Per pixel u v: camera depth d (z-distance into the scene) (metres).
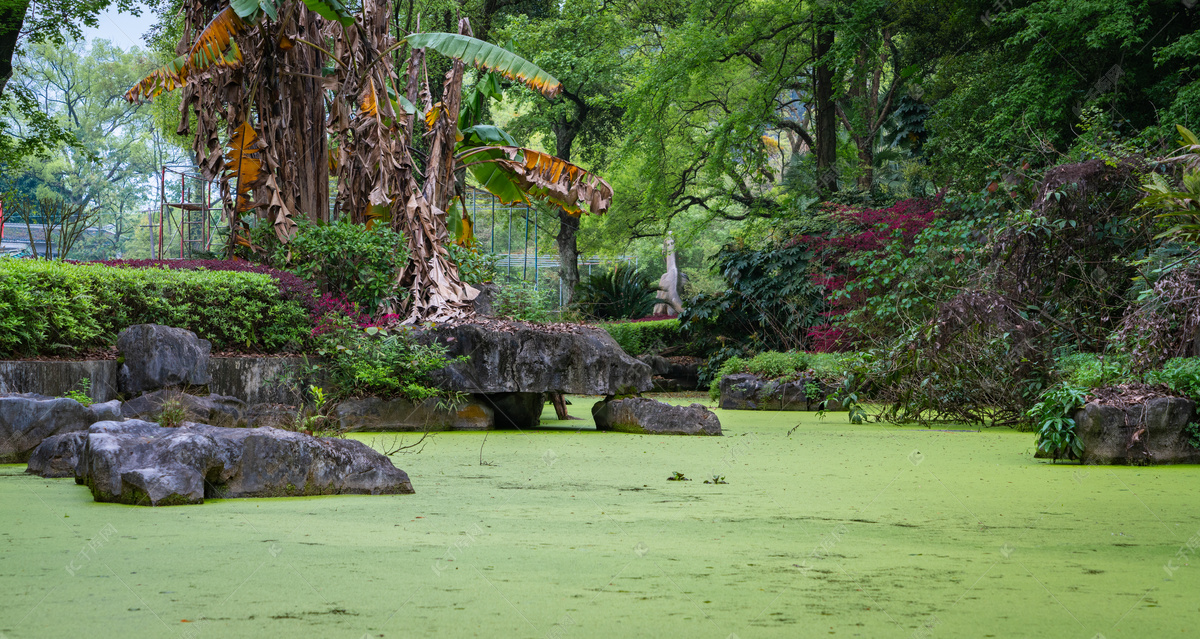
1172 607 2.91
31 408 6.55
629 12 29.16
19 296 7.69
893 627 2.65
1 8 15.23
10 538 3.80
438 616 2.72
